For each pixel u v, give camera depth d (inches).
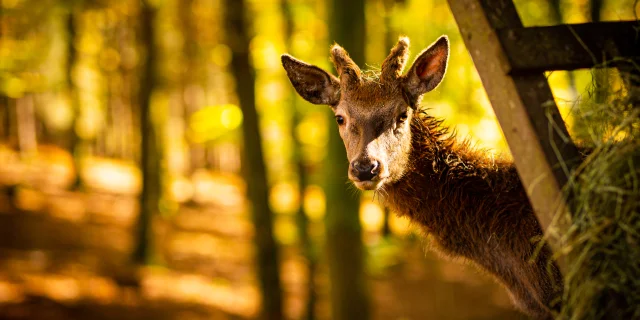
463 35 117.3
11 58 656.4
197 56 738.2
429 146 178.1
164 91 689.0
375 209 767.7
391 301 514.3
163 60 671.1
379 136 173.3
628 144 113.9
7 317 410.6
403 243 625.6
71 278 505.7
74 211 720.3
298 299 531.2
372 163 167.3
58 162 1010.1
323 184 314.3
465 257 176.6
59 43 719.1
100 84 900.6
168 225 748.0
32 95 1032.2
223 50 622.5
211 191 1105.4
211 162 1384.1
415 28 391.9
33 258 539.5
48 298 454.9
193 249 680.4
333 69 299.3
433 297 525.0
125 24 816.9
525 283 165.0
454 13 118.6
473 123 345.1
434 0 400.5
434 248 181.3
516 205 163.6
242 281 592.1
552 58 109.4
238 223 861.8
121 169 1109.7
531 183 111.1
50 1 585.6
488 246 168.9
